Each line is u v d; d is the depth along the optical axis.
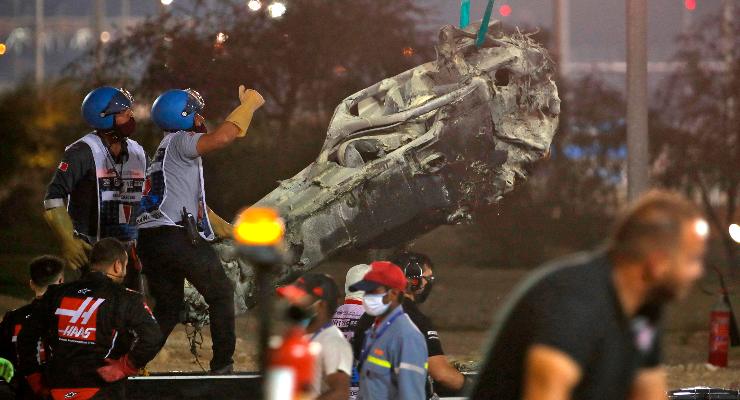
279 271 31.45
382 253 34.44
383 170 31.98
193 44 72.94
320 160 32.88
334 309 20.64
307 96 75.94
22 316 26.39
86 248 29.73
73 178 29.97
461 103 32.28
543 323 13.28
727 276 88.81
